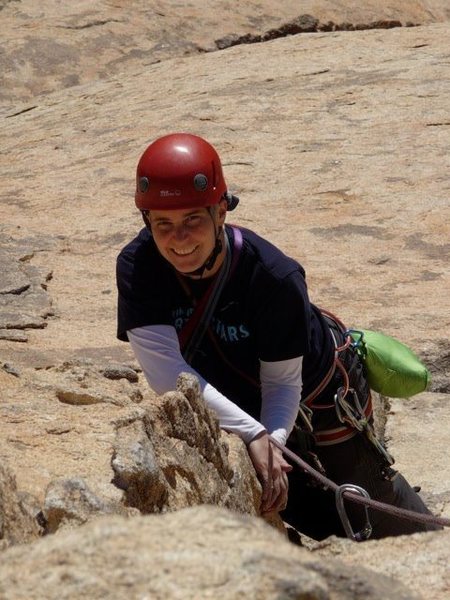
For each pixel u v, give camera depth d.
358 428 5.99
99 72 25.34
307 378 5.82
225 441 5.37
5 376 5.57
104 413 5.05
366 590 2.77
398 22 29.27
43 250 13.41
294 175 16.09
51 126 20.62
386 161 16.44
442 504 7.75
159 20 27.11
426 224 14.01
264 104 19.62
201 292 5.44
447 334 10.44
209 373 5.66
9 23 26.88
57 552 2.70
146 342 5.44
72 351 9.73
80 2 27.91
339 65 21.84
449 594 3.54
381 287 11.93
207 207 5.25
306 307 5.44
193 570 2.60
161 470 4.68
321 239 13.61
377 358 6.21
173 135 5.38
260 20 27.67
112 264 13.00
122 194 15.96
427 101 19.08
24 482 4.29
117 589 2.57
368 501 5.28
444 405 9.47
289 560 2.66
